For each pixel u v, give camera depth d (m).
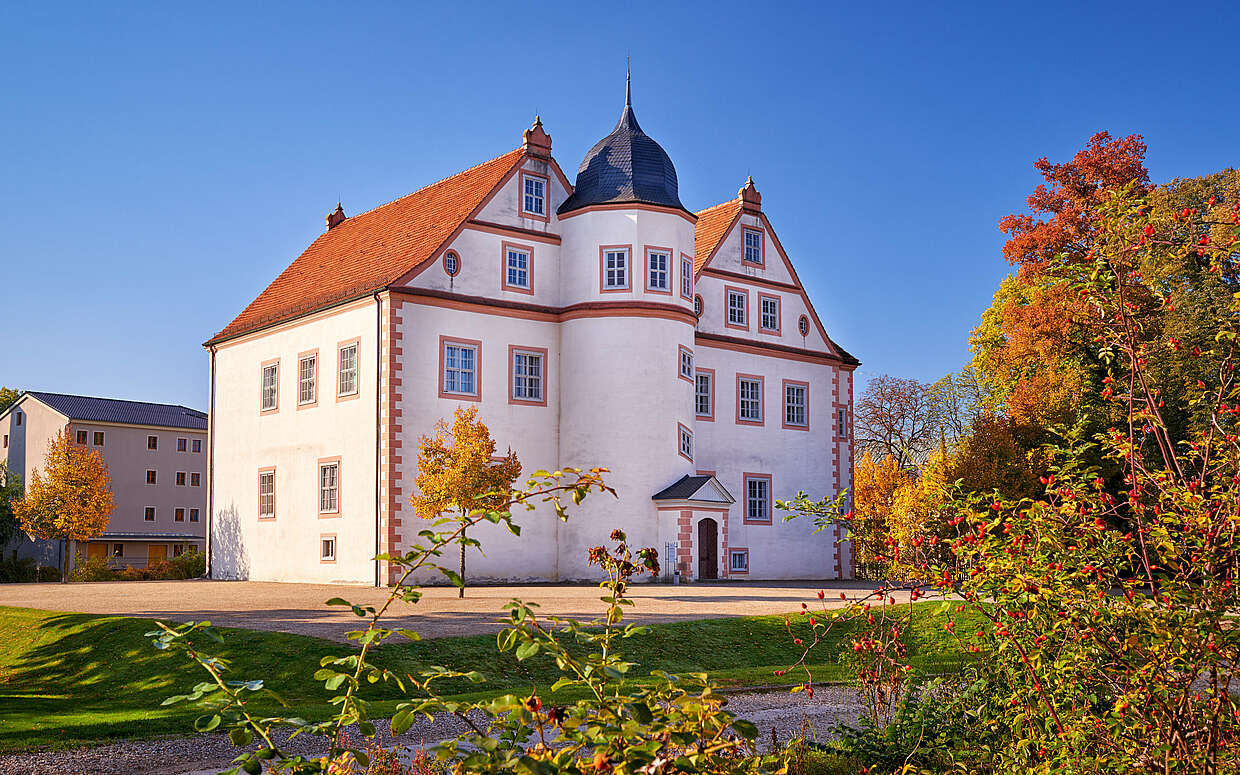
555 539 38.84
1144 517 6.93
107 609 26.33
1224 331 7.18
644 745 4.72
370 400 36.66
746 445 44.62
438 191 43.41
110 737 12.73
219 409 45.09
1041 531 6.95
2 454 80.00
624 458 38.34
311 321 40.03
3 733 12.84
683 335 40.22
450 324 37.41
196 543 78.38
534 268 39.91
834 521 8.80
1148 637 6.53
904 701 10.47
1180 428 26.23
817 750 10.49
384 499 35.50
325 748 12.05
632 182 39.88
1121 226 7.42
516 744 5.25
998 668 9.66
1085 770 7.04
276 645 20.09
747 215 46.25
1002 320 49.97
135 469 76.56
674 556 38.12
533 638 5.19
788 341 47.03
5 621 25.23
